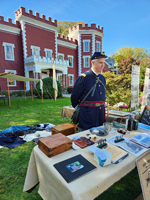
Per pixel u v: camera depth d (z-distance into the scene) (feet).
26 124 14.34
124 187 5.94
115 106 11.62
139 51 115.85
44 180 3.61
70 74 68.49
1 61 44.88
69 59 67.87
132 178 6.50
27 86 48.65
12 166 7.17
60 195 2.90
